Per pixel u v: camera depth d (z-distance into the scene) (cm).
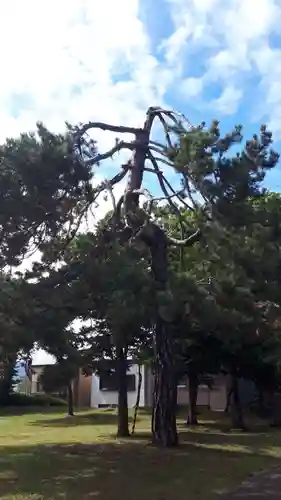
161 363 1577
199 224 1330
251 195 1165
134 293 1142
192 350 2191
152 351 1986
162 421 1583
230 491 980
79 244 1224
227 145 1146
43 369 1155
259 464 1288
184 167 1172
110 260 1181
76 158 1089
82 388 4525
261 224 1211
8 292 1055
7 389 4194
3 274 1098
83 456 1438
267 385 2494
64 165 1021
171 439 1579
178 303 1162
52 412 3706
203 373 2416
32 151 995
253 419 2770
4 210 972
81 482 1065
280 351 2142
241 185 1127
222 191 1132
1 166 989
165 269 1322
